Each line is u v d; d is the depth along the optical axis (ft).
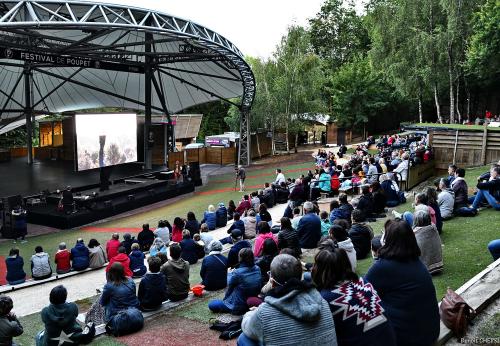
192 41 92.79
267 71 156.76
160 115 170.09
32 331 27.81
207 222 58.75
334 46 236.63
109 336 21.98
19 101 158.51
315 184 67.51
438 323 13.83
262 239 31.32
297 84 154.71
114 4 71.67
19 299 37.88
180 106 170.50
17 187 93.09
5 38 97.91
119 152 98.37
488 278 21.84
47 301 37.01
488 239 32.04
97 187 98.07
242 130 147.43
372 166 64.59
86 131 89.71
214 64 139.13
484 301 19.15
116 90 158.81
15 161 137.28
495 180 40.40
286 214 52.54
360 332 11.84
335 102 175.83
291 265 11.63
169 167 133.08
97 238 67.51
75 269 45.78
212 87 156.97
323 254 12.57
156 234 50.93
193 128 191.11
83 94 160.97
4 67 142.10
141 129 136.98
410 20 130.93
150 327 22.85
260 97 153.99
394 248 13.83
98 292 37.70
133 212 88.84
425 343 13.44
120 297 23.32
